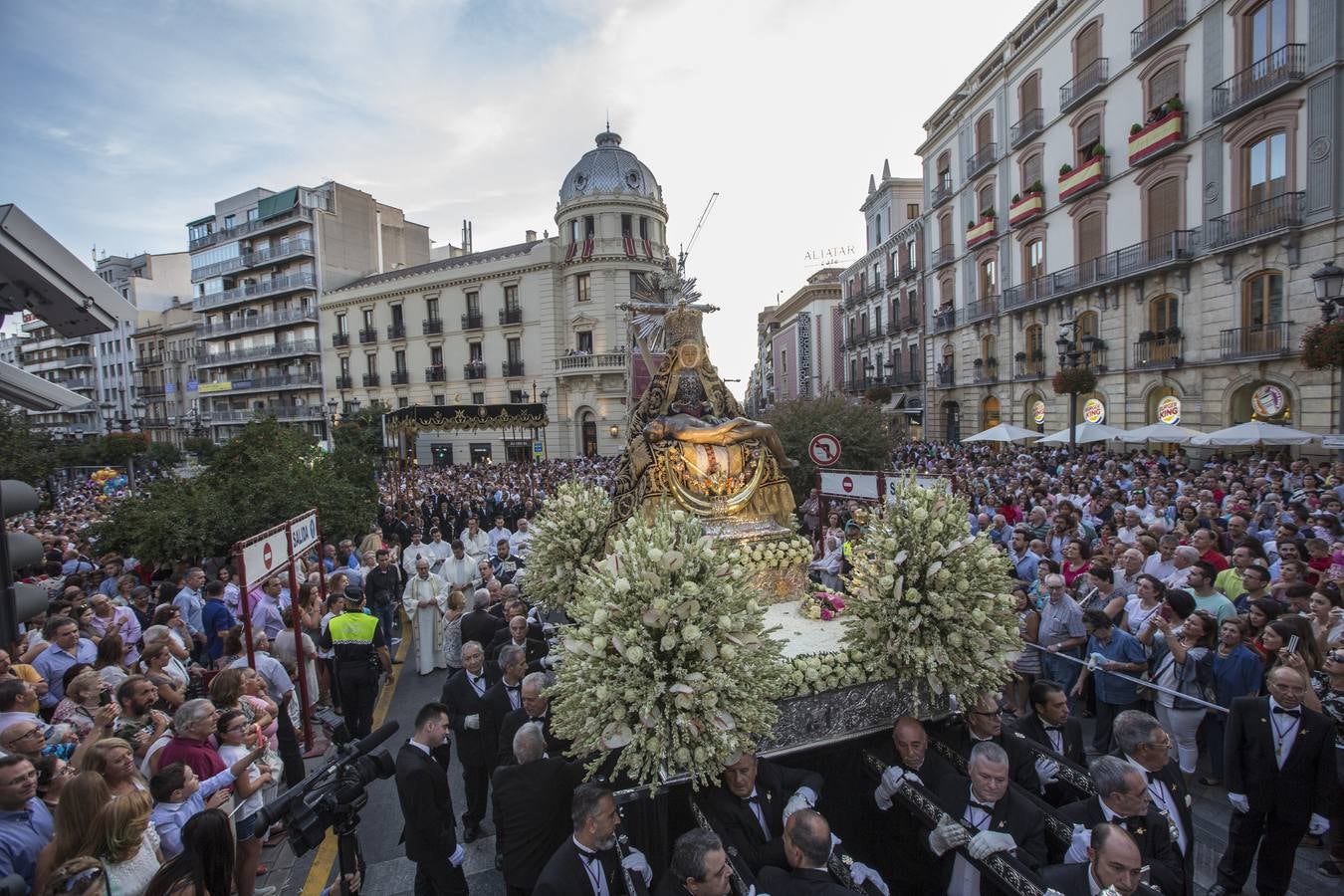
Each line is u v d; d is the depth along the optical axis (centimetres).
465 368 4216
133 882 330
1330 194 1584
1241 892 433
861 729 431
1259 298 1795
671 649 362
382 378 4588
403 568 1162
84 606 684
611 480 1888
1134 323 2200
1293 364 1697
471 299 4244
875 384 4028
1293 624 479
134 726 453
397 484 2292
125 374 6444
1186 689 536
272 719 530
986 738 426
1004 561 438
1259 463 1470
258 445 1259
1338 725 433
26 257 449
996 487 1491
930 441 3441
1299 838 409
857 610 438
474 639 710
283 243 4906
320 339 4844
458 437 4322
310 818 358
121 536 1052
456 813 580
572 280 3922
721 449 540
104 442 3459
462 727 548
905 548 438
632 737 350
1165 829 353
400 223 5394
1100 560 676
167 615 684
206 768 427
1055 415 2603
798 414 1698
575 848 348
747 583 400
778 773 395
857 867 361
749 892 321
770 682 369
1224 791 531
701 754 343
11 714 427
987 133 2998
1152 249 2094
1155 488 1195
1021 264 2761
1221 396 1900
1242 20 1778
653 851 389
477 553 1195
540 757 420
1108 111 2281
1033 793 416
